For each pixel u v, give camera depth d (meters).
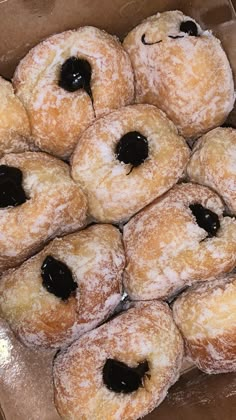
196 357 0.36
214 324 0.34
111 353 0.34
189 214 0.36
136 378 0.33
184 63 0.37
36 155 0.37
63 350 0.36
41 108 0.37
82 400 0.33
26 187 0.35
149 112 0.37
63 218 0.36
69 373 0.34
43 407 0.37
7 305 0.35
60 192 0.35
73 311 0.34
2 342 0.38
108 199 0.36
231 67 0.40
